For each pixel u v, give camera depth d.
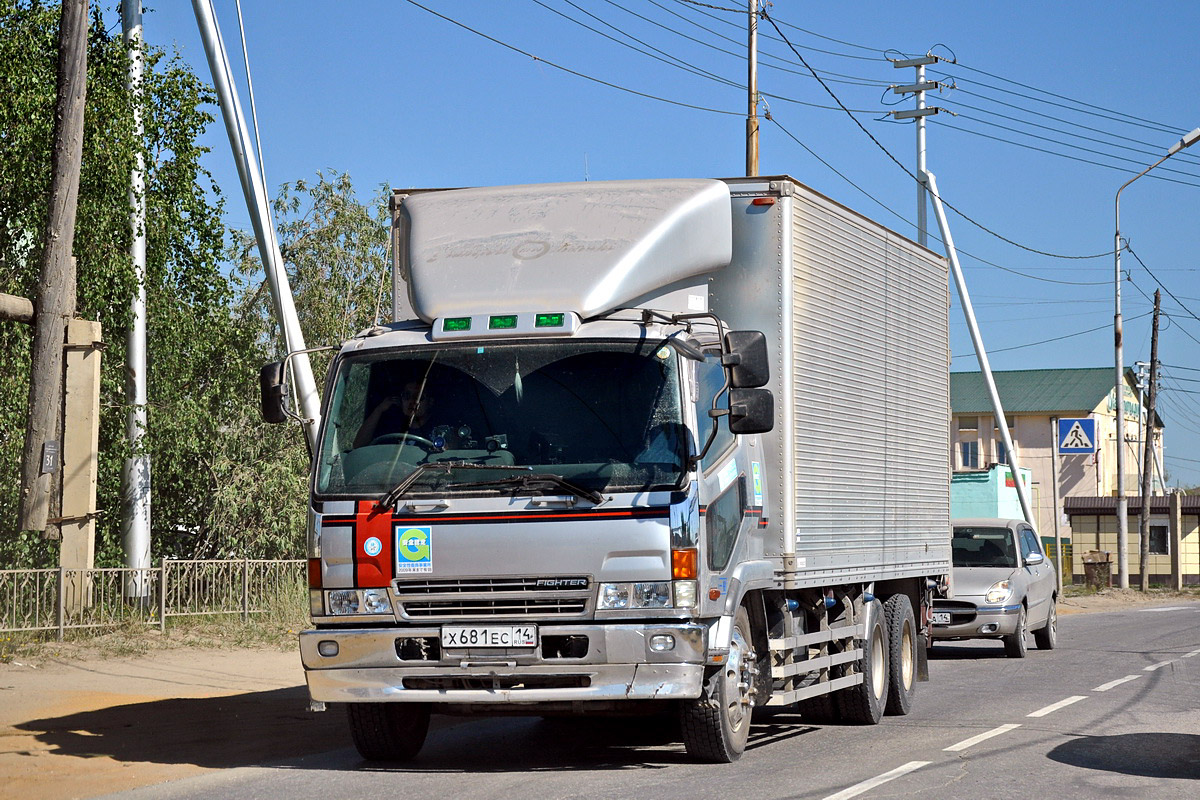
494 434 8.45
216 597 18.33
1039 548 21.45
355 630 8.39
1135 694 14.09
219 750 9.95
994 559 19.86
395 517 8.36
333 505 8.50
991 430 66.88
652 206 9.27
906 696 12.52
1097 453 65.19
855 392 11.11
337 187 26.88
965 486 49.22
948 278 14.16
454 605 8.30
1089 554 49.50
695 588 8.18
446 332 8.70
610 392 8.42
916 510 12.83
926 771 8.96
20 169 17.31
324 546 8.48
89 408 17.31
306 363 15.93
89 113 17.80
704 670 8.70
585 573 8.16
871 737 10.85
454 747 10.38
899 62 36.19
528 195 9.55
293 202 26.73
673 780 8.53
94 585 17.11
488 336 8.66
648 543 8.14
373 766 9.27
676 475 8.23
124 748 9.87
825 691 10.60
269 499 22.19
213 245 20.39
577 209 9.31
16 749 9.59
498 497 8.27
